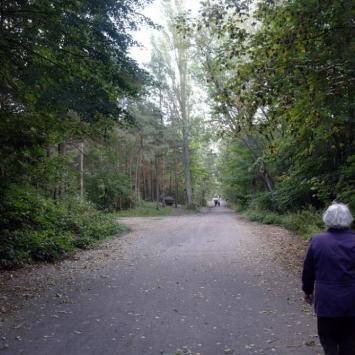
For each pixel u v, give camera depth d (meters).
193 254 13.92
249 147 31.33
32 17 9.61
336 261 3.92
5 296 8.20
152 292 8.68
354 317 3.82
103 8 10.33
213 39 26.23
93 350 5.48
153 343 5.73
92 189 41.12
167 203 66.19
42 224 15.23
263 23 10.92
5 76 10.63
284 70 9.60
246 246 15.73
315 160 16.91
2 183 13.81
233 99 11.34
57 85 9.88
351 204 12.13
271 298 8.00
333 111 10.60
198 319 6.79
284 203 24.59
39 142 12.29
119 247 16.05
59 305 7.68
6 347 5.58
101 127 12.59
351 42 9.28
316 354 5.24
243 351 5.39
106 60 10.94
